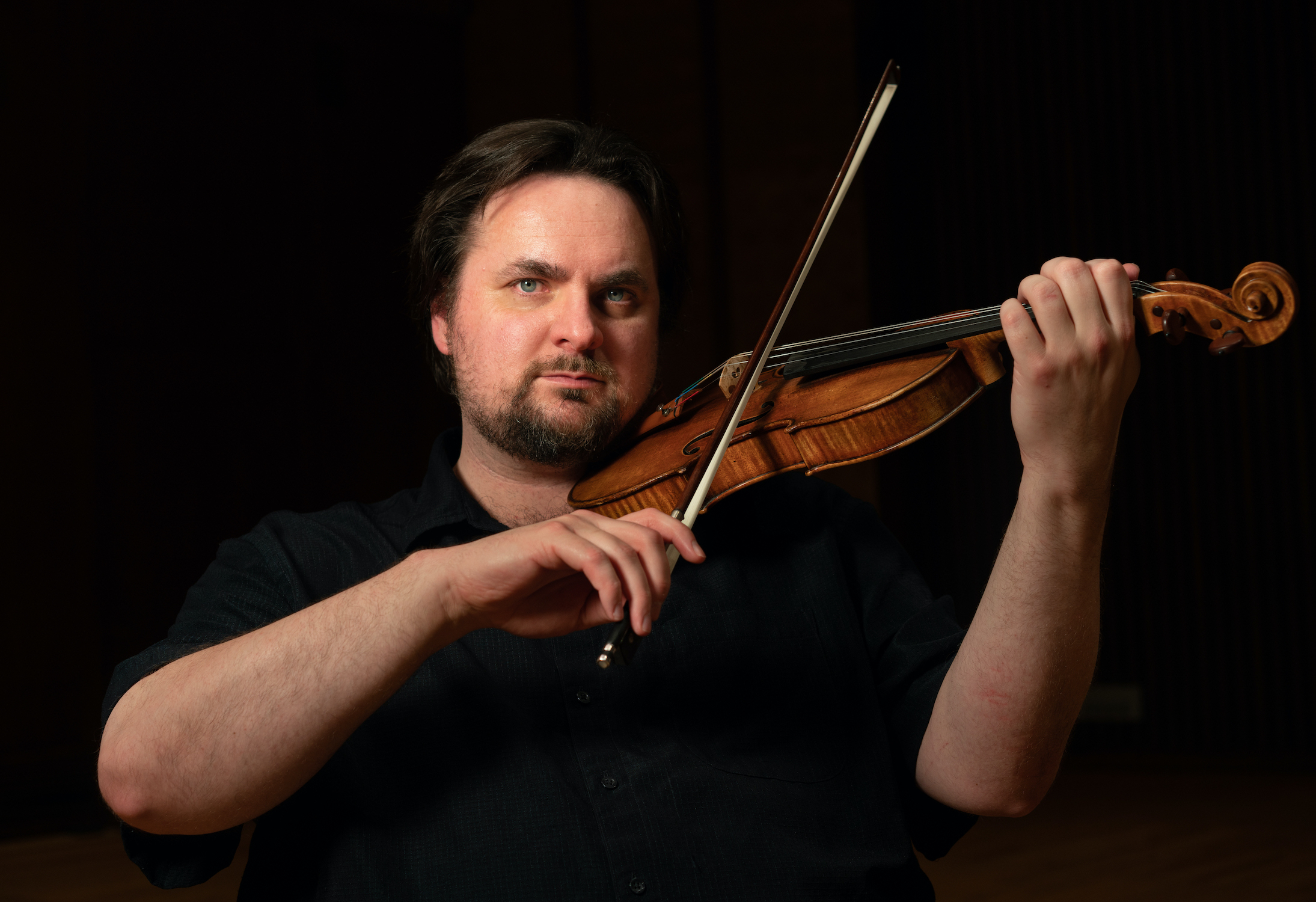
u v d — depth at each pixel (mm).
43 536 4488
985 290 5336
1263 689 4926
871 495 5242
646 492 1220
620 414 1271
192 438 4941
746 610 1184
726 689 1146
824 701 1165
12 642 4398
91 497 4609
